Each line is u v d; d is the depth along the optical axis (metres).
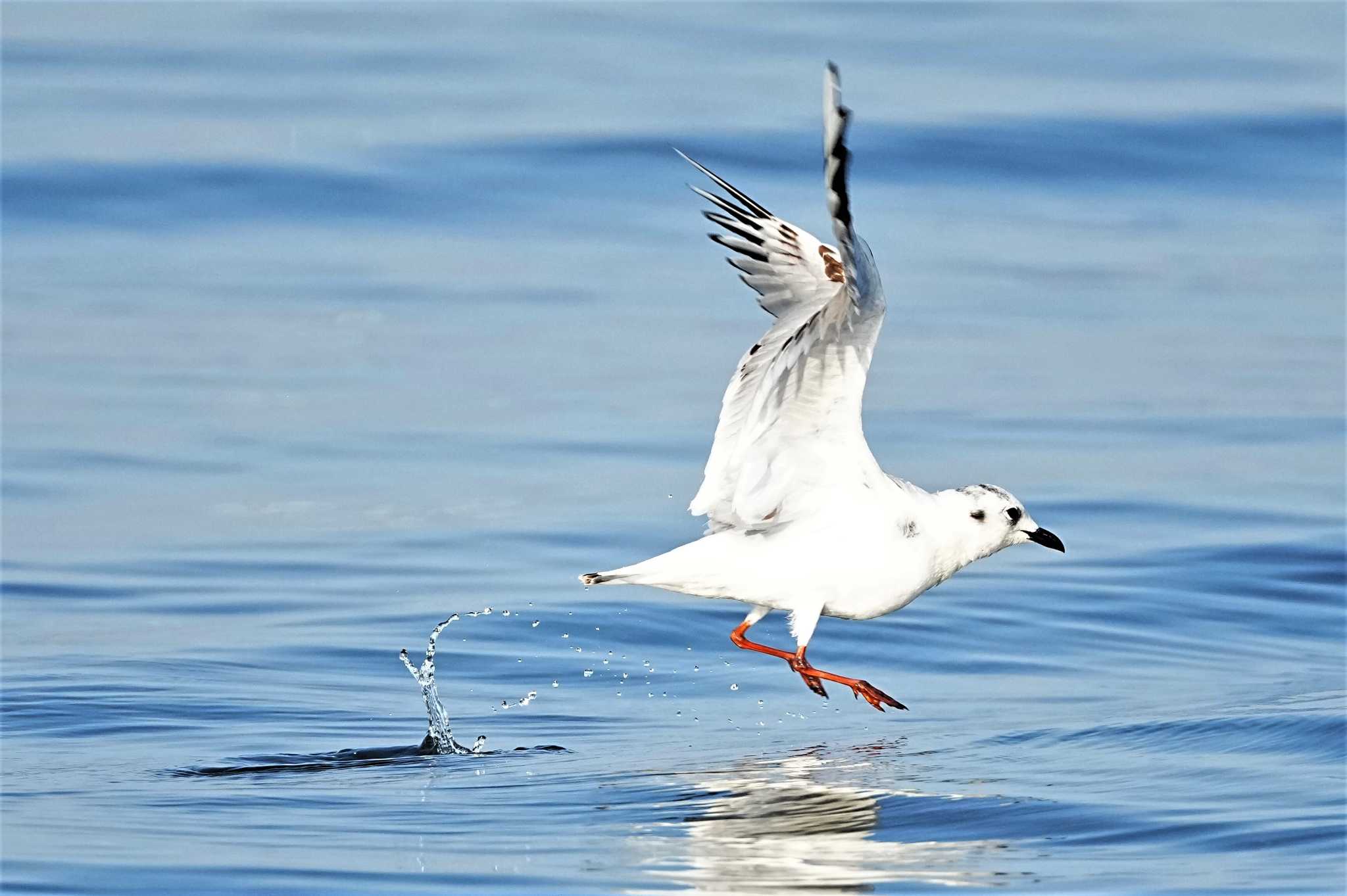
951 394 19.67
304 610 13.75
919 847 8.77
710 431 18.44
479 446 17.95
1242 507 16.45
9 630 13.18
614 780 9.95
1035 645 13.17
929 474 17.19
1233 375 20.41
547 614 13.67
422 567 14.83
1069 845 8.72
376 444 17.98
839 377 10.22
